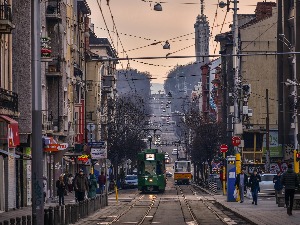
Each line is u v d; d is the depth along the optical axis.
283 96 153.12
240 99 135.38
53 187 119.69
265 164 150.25
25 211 82.94
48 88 123.44
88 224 63.16
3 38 84.50
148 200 115.38
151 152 147.38
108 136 192.50
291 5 150.25
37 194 45.50
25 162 93.94
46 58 99.56
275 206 84.31
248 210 76.94
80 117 151.38
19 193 90.75
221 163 151.50
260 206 84.94
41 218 45.56
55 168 122.38
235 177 98.81
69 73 139.50
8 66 87.56
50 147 99.38
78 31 157.75
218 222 65.31
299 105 138.88
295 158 111.50
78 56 156.00
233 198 98.81
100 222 65.69
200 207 92.88
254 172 88.50
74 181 80.75
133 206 96.31
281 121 156.38
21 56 94.31
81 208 69.25
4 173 82.88
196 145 198.38
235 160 99.12
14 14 94.44
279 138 156.50
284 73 152.50
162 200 115.06
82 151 138.00
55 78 123.44
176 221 67.12
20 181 92.94
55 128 121.31
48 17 120.88
